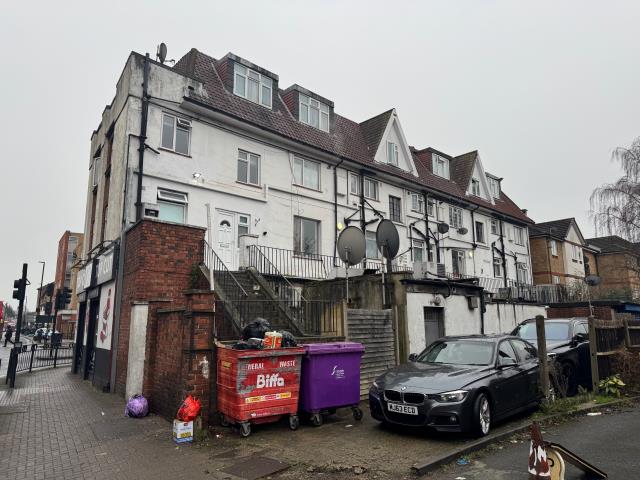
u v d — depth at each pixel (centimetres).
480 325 1523
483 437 647
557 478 434
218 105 1577
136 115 1366
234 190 1577
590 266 4003
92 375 1364
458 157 3034
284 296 1308
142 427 753
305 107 1992
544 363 846
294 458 584
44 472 548
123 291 1134
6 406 942
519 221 3209
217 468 550
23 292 1616
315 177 1916
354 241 1380
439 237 2483
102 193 1609
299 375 741
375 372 1096
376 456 586
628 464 536
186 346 733
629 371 1016
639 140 2178
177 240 1091
